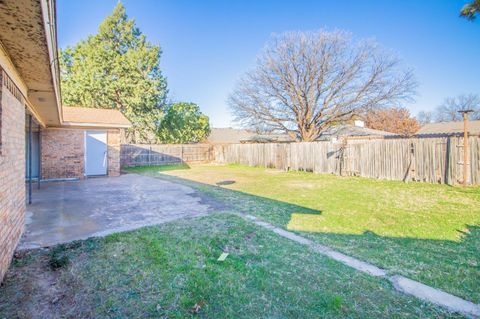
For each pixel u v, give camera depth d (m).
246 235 3.86
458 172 8.52
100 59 21.64
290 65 19.77
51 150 10.48
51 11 2.11
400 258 3.17
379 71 18.75
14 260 3.00
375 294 2.34
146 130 23.94
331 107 20.06
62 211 5.42
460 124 23.06
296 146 14.59
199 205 5.98
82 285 2.45
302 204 6.18
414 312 2.09
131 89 22.17
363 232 4.19
